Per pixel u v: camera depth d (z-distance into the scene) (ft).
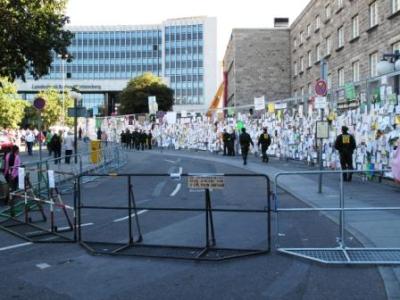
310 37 154.30
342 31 122.93
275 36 193.67
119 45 479.82
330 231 31.01
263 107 94.02
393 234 29.22
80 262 24.89
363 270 22.79
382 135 53.11
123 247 27.63
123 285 21.06
